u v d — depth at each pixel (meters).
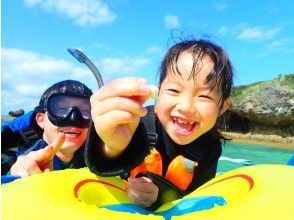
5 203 0.24
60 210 0.23
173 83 0.43
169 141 0.46
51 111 0.50
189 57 0.43
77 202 0.24
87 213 0.23
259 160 1.63
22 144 0.62
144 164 0.41
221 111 0.52
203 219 0.23
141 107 0.22
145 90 0.22
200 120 0.43
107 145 0.25
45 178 0.28
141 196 0.29
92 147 0.26
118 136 0.24
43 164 0.35
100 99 0.23
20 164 0.34
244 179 0.31
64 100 0.50
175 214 0.28
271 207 0.24
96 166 0.26
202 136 0.50
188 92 0.42
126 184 0.31
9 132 0.61
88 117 0.50
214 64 0.43
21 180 0.28
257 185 0.28
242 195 0.28
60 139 0.35
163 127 0.47
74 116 0.48
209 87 0.43
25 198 0.24
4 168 0.61
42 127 0.58
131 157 0.26
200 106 0.42
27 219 0.22
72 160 0.51
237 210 0.24
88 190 0.28
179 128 0.43
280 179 0.29
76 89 0.52
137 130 0.26
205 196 0.30
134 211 0.28
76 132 0.49
